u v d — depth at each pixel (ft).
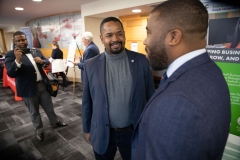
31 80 5.83
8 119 8.17
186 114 1.15
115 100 3.24
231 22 3.41
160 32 1.46
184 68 1.38
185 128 1.15
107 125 3.25
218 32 3.59
